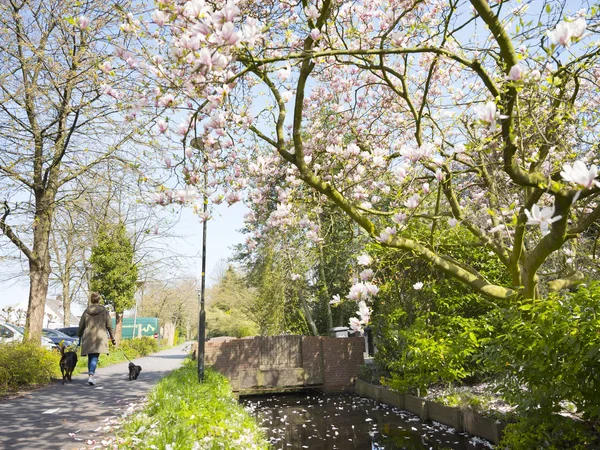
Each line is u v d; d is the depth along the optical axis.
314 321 20.58
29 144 11.31
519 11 5.98
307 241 14.95
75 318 53.03
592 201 6.71
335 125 8.52
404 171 5.22
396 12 7.25
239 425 5.30
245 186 6.02
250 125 5.95
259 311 19.53
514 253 5.84
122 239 23.91
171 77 4.29
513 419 5.87
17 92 10.80
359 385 11.84
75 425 5.97
